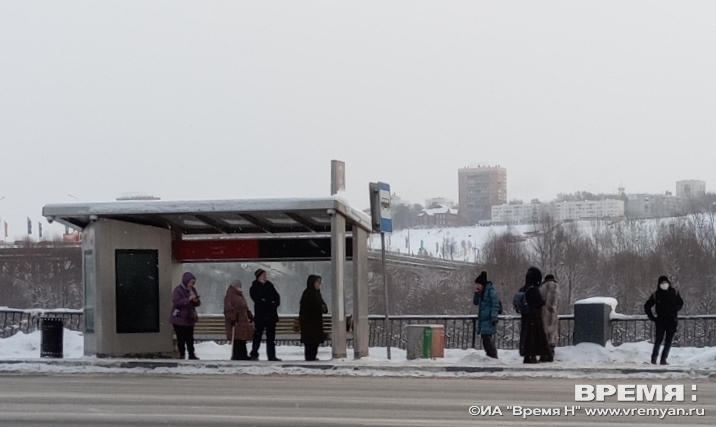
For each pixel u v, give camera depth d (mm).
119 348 19312
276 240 20562
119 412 11469
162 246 20109
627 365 17594
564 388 14516
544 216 109312
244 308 19000
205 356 20375
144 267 19781
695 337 24781
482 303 19266
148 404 12289
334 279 18703
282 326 20719
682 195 147625
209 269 21641
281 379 16109
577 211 137000
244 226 21125
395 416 11148
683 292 58625
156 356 19844
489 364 17562
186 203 18750
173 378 16297
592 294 61469
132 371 17359
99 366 17875
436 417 11078
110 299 19219
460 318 23250
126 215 19203
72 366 17828
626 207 135250
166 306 20109
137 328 19594
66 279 59688
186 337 18875
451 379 16141
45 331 19266
